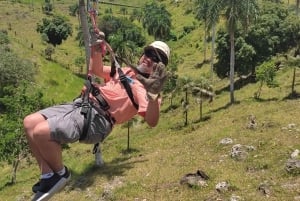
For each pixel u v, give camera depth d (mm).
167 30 109125
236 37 70875
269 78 55094
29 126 3891
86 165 42219
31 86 68312
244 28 54875
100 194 32438
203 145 40000
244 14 53406
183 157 37531
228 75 74812
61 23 123500
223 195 27969
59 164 3926
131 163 39406
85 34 35562
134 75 4398
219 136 41375
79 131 3947
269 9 73375
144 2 160500
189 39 111812
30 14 141000
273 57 70250
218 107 56688
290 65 56875
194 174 31203
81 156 47688
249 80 68812
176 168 34812
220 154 36281
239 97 58469
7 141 43500
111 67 4387
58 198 33656
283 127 39469
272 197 26672
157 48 4207
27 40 116875
